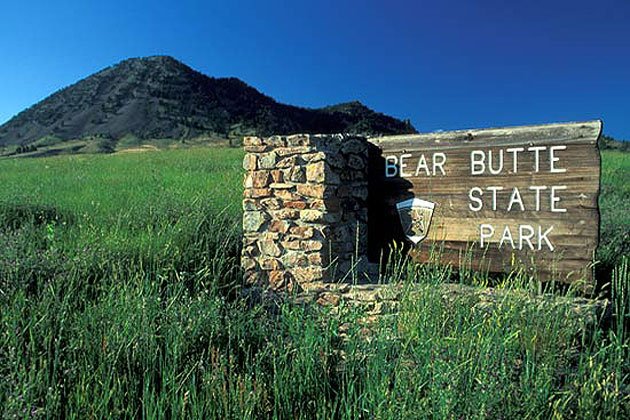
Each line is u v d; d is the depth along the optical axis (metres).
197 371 3.73
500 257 5.55
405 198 6.20
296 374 3.58
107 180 15.43
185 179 14.89
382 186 6.37
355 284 5.43
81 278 5.52
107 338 3.74
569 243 5.18
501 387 3.12
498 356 3.41
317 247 5.83
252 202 6.29
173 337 4.09
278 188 6.12
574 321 4.26
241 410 3.05
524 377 3.27
